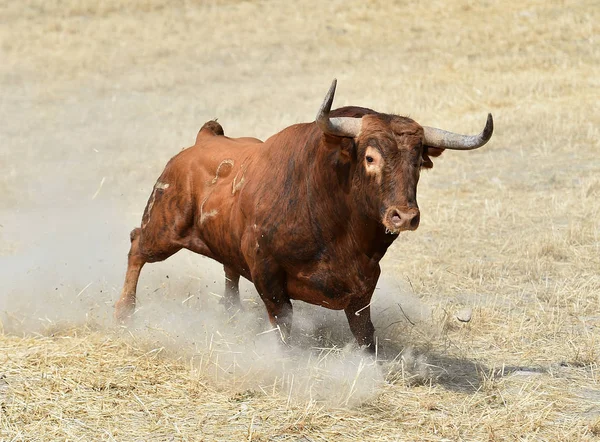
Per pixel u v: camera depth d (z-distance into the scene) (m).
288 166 22.83
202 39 113.44
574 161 53.94
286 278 23.45
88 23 120.06
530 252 35.97
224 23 121.00
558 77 82.38
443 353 25.39
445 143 21.48
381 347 25.66
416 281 32.88
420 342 26.22
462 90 78.94
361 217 21.44
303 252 22.52
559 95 75.38
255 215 23.19
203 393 21.11
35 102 83.88
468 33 109.12
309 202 22.14
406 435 19.41
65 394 20.61
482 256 36.41
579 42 99.31
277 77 94.56
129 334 24.55
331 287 22.75
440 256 36.16
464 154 57.62
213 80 94.31
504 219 42.00
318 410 20.02
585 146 57.47
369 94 81.19
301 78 93.38
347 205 21.73
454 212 42.56
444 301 30.53
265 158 23.80
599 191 46.19
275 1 130.62
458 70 91.12
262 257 23.20
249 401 20.75
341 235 22.19
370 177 20.50
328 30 115.69
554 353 25.28
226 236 24.92
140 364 22.56
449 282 32.88
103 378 21.52
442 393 22.05
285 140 23.39
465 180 50.38
